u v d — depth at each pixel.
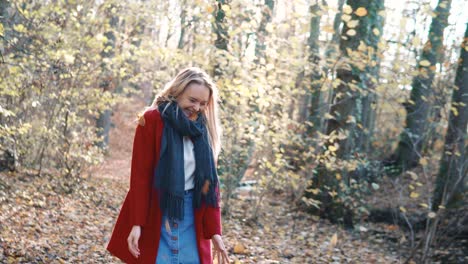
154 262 2.69
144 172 2.71
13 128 6.48
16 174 9.16
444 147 9.24
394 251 8.50
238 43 8.40
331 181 10.34
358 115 10.20
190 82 2.80
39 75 7.70
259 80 7.93
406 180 12.39
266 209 10.62
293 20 7.35
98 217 7.58
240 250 6.38
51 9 7.82
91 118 12.26
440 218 7.55
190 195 2.80
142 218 2.66
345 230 9.84
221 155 8.64
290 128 8.84
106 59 8.92
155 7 10.15
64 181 9.41
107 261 5.11
